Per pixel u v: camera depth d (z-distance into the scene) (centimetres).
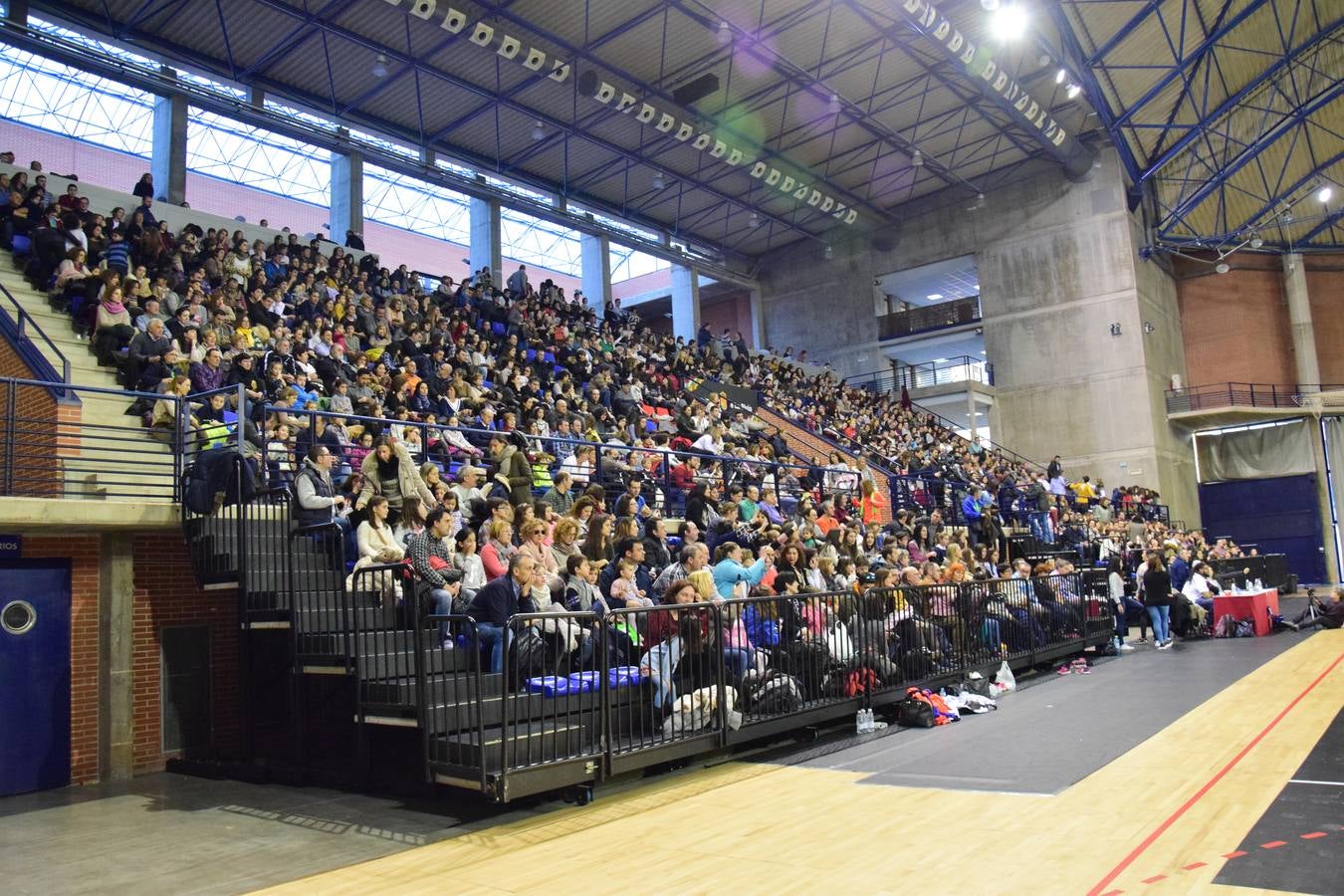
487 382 1806
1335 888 474
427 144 2688
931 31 2158
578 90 2377
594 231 3253
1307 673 1257
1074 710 1059
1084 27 2456
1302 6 2734
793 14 2322
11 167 1631
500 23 2189
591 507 1083
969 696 1091
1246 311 3609
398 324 1852
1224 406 3444
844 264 3850
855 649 1012
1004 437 3484
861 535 1598
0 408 1096
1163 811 631
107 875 597
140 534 992
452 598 860
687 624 838
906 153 3164
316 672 848
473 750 687
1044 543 2394
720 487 1591
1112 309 3291
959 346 3781
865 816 657
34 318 1235
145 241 1560
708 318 4203
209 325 1398
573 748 736
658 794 754
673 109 2655
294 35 2161
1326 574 3475
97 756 941
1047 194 3412
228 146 3359
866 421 3148
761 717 881
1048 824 615
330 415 1041
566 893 528
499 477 1149
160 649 991
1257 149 3066
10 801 852
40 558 931
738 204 3409
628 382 2298
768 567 1102
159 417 1079
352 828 688
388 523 978
